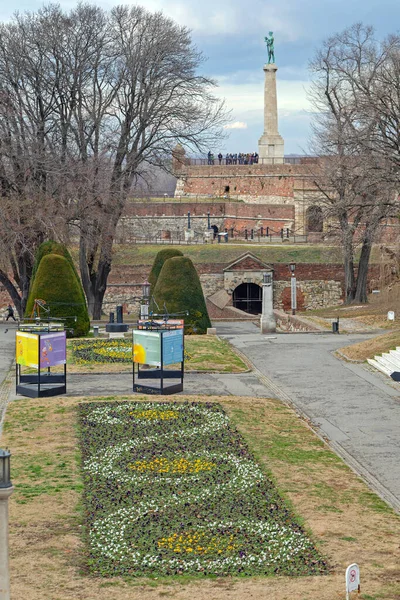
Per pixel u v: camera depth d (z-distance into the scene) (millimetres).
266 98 103500
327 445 25484
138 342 32062
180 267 48594
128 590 15414
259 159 104438
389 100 52531
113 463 23109
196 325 47906
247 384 34406
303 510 19688
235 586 15594
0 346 45500
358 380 35062
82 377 35562
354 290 67062
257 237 91938
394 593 15234
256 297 79125
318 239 87750
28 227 53500
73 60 55062
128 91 55875
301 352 41969
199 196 104688
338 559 16922
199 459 23500
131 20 56125
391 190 52719
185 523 18812
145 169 58625
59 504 19859
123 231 59938
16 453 24062
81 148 55406
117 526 18594
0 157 52281
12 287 57406
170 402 30219
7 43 53000
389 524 18859
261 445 25094
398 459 24109
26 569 16281
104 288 60312
